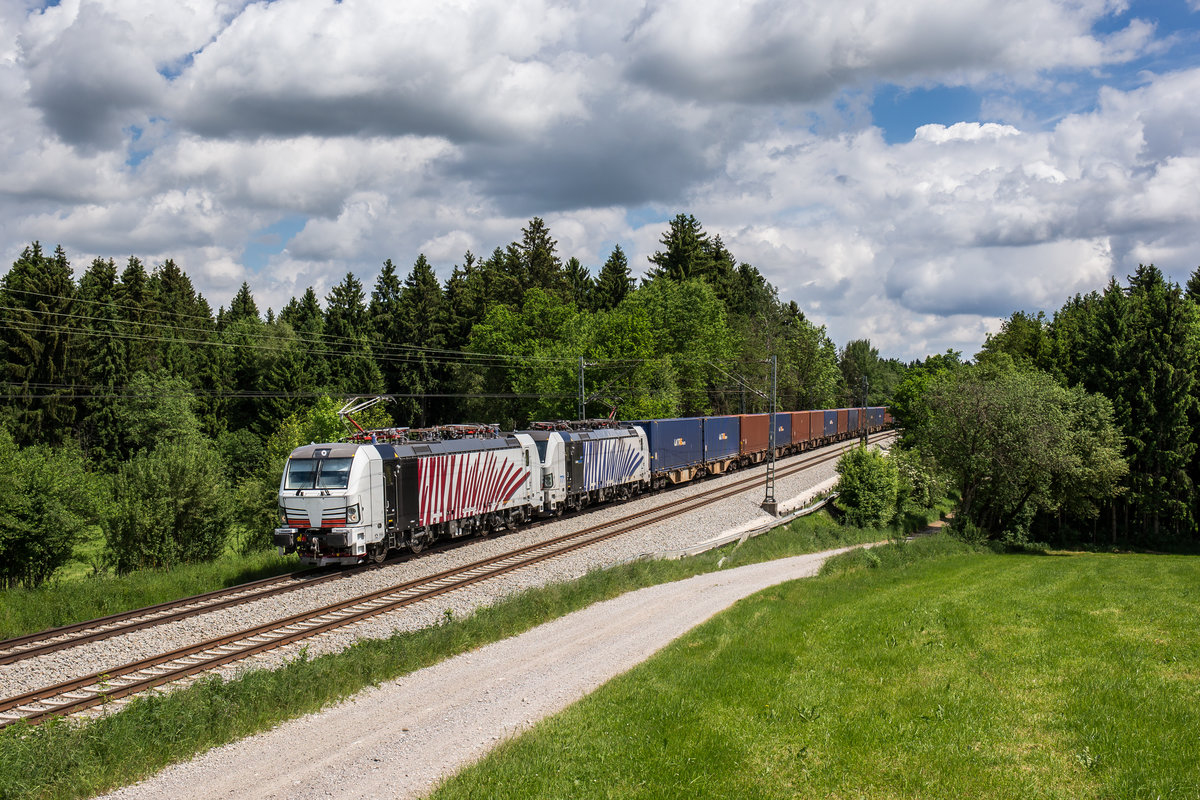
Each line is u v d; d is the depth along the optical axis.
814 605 19.75
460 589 22.58
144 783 10.28
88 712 13.59
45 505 29.86
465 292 94.25
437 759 10.71
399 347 93.19
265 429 78.75
